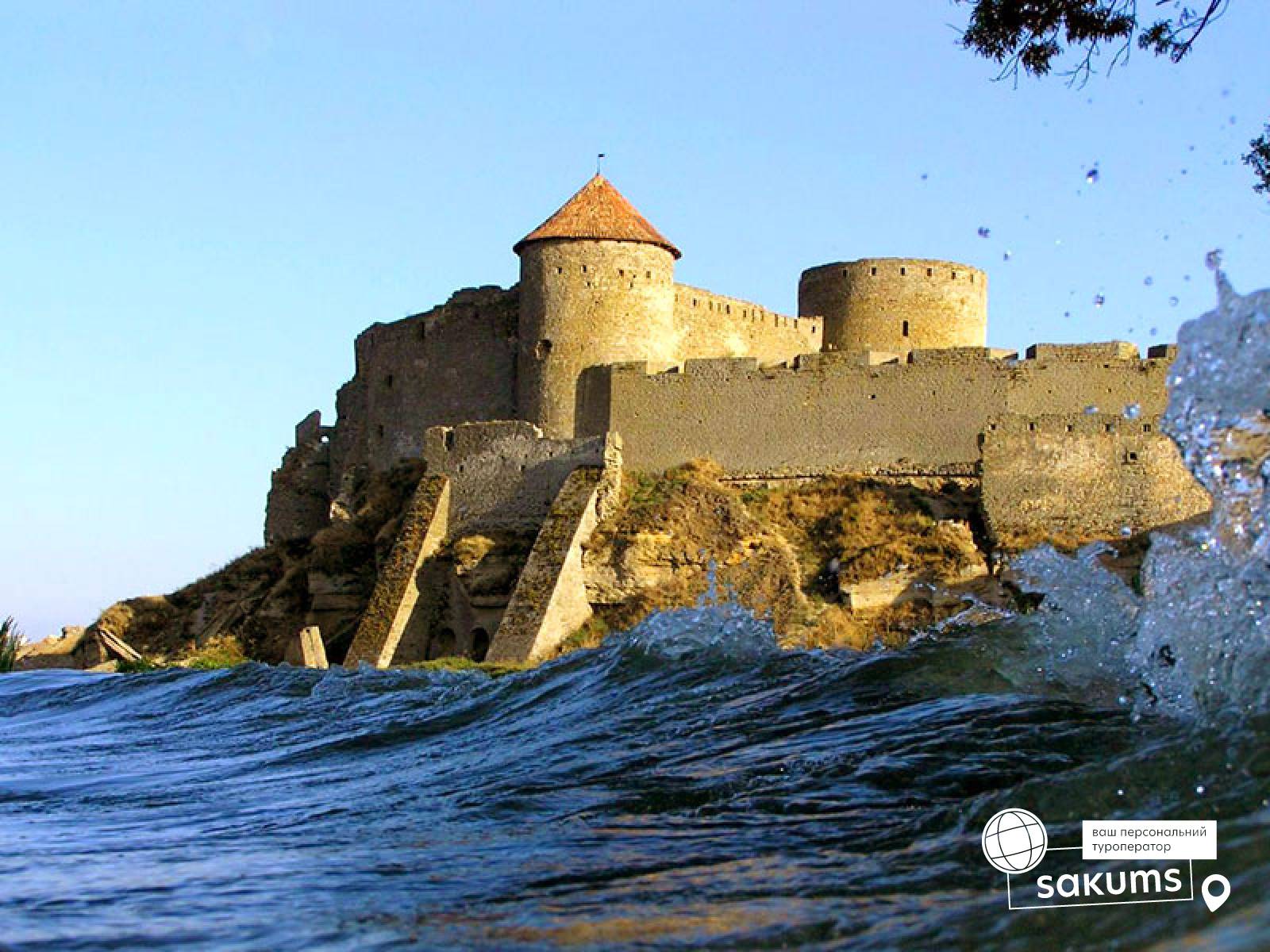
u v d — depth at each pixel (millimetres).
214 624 57281
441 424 59656
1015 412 47625
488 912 8664
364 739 16328
